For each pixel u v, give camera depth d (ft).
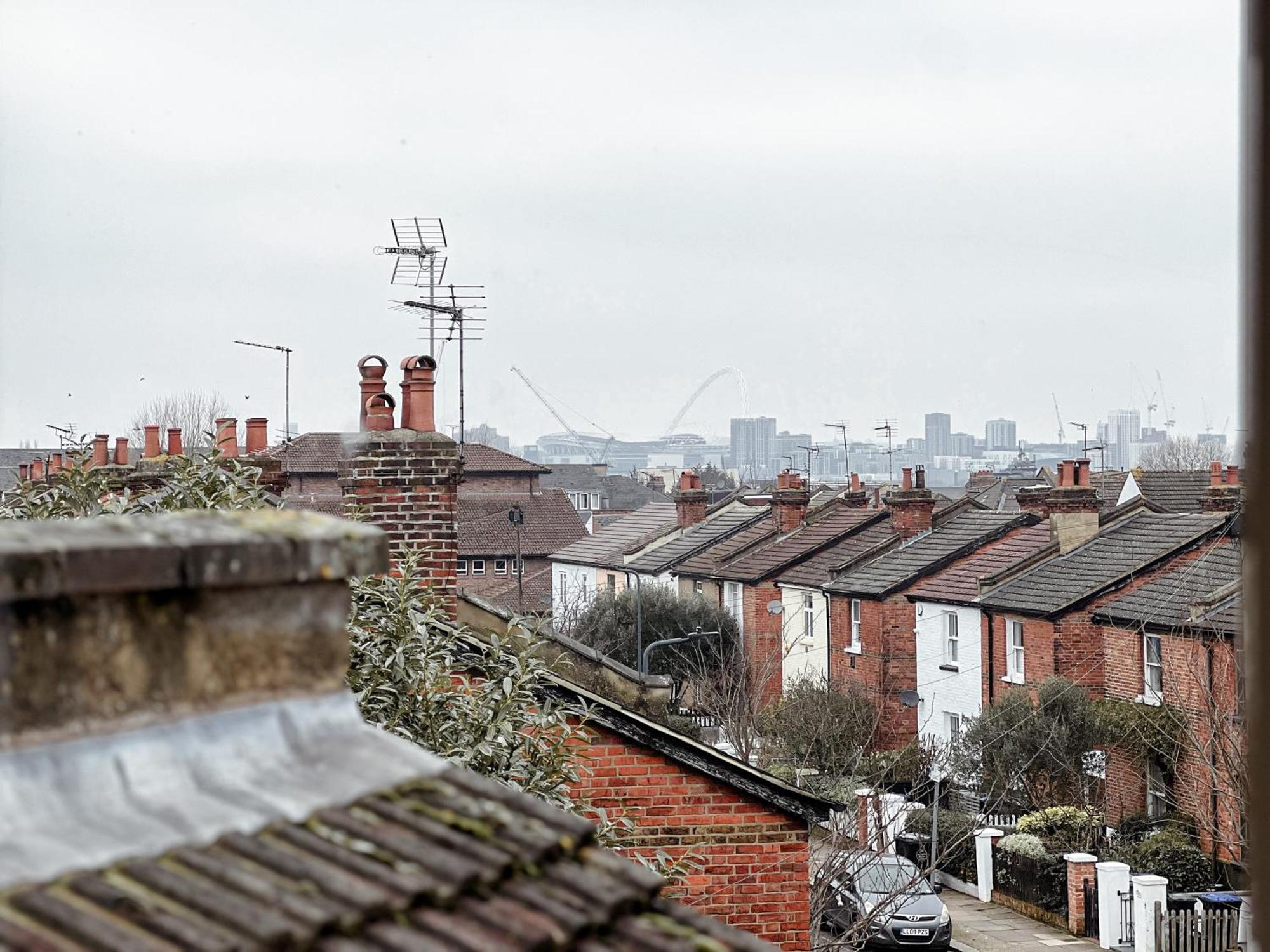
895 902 99.09
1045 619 135.23
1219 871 105.81
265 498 43.86
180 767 14.02
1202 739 106.73
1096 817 118.52
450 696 39.55
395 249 103.81
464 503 274.36
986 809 127.03
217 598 14.57
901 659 162.71
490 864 14.39
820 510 213.46
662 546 234.58
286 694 15.26
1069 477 149.69
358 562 15.46
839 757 140.05
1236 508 135.44
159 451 87.15
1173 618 116.67
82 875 12.43
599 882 15.08
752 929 46.32
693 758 46.01
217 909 12.34
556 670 49.78
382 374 49.73
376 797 15.03
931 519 180.65
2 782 12.75
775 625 189.98
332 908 12.82
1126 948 102.06
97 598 13.56
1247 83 14.02
